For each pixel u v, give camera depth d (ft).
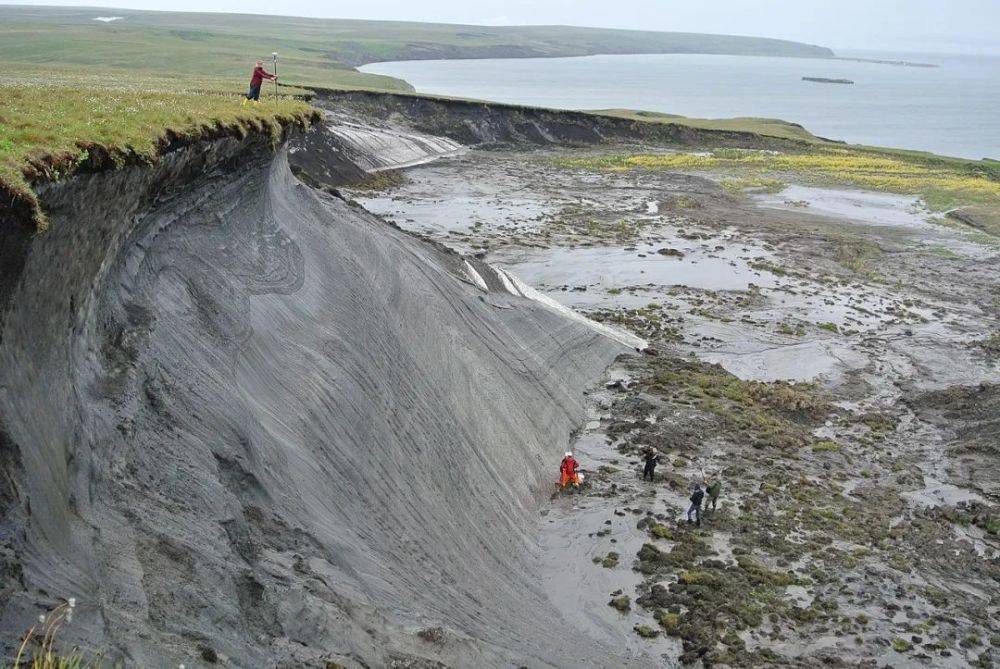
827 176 291.17
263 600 42.27
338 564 51.08
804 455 99.09
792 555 75.61
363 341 79.51
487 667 50.03
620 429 100.53
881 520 84.79
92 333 48.29
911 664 62.28
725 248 188.75
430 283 103.71
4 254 38.24
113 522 39.96
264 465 53.78
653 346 131.54
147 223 61.05
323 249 89.25
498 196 230.68
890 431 109.29
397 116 314.76
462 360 92.89
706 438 99.91
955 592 73.26
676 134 349.82
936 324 152.76
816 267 181.37
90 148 48.01
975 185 282.56
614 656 60.64
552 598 68.44
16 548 33.47
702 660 60.80
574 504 83.46
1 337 37.99
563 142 331.16
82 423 42.42
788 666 60.49
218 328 61.87
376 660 44.27
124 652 32.94
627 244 186.60
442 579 60.54
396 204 210.18
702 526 79.30
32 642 30.35
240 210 78.33
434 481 72.08
